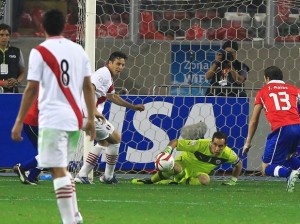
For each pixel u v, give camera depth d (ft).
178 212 89.15
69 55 73.56
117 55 121.19
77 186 120.26
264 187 124.26
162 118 139.44
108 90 122.52
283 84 120.67
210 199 104.63
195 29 159.63
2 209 89.35
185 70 158.61
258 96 120.37
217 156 126.00
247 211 91.45
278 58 158.61
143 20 159.12
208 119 139.44
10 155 136.98
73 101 73.10
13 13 161.17
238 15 159.43
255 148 140.56
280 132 118.01
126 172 140.46
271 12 158.61
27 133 120.67
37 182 122.42
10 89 139.13
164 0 159.22
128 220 81.46
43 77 72.84
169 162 124.57
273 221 82.53
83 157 129.29
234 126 139.85
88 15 128.88
